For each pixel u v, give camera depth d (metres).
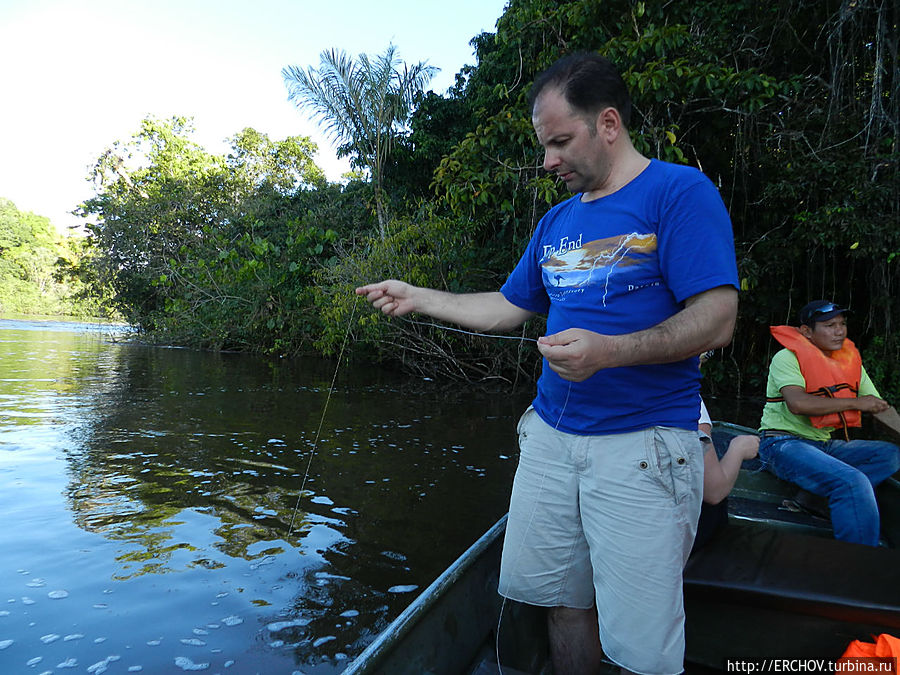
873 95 7.11
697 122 8.08
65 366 11.25
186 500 3.88
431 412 7.44
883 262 7.80
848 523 2.47
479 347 10.32
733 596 1.73
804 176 7.57
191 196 22.34
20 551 3.05
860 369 3.03
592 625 1.64
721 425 3.82
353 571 2.94
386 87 12.73
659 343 1.23
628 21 7.71
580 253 1.47
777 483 3.11
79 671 2.10
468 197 8.86
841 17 7.24
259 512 3.72
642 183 1.38
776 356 3.10
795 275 9.00
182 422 6.23
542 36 8.93
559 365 1.21
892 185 7.06
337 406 7.59
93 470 4.45
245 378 10.06
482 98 11.62
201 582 2.78
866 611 1.62
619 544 1.38
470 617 1.82
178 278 18.17
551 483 1.54
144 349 15.95
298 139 25.58
